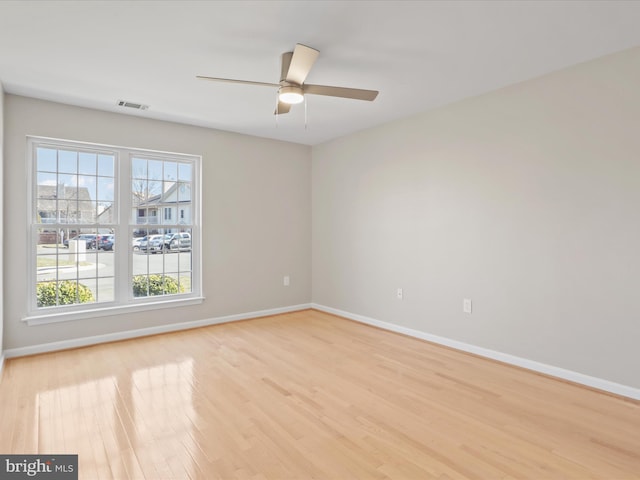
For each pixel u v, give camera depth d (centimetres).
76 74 299
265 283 507
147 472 185
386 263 441
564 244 294
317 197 542
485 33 239
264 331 434
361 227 473
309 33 239
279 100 278
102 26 230
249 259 492
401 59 275
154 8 211
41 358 341
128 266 408
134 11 214
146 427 224
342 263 502
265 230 505
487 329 345
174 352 359
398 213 425
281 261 522
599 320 277
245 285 489
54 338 361
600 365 276
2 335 324
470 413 243
